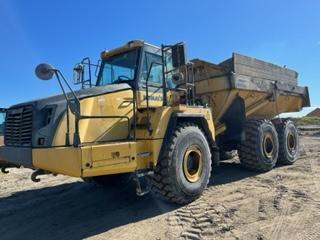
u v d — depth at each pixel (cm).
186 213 517
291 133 962
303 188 636
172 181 536
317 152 1184
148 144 523
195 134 585
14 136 491
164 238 430
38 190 762
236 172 830
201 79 783
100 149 451
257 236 423
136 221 499
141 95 558
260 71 856
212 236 429
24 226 512
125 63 595
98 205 597
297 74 1070
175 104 574
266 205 539
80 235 460
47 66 425
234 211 514
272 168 866
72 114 464
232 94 761
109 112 512
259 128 809
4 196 718
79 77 652
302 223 460
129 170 486
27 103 478
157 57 604
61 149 434
